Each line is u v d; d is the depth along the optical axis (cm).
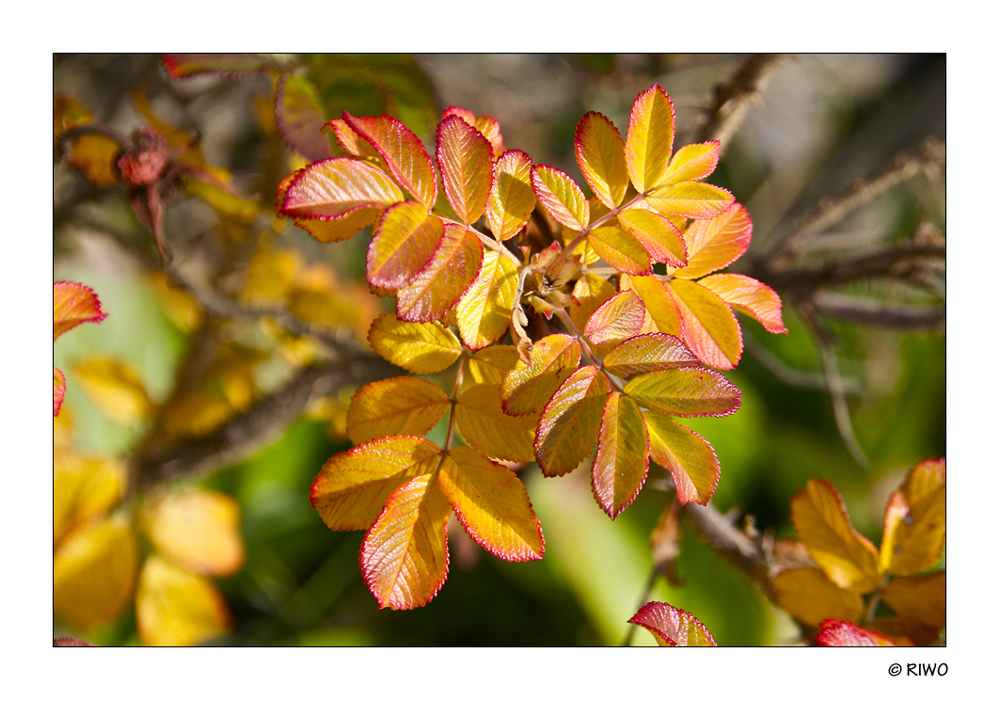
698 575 97
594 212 59
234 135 108
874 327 89
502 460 59
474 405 59
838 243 98
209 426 84
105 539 78
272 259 88
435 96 73
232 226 84
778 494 121
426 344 59
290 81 69
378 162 58
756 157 167
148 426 85
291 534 114
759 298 61
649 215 58
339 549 114
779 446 126
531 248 61
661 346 57
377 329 59
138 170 71
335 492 58
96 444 100
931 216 149
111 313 107
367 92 70
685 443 57
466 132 57
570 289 60
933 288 82
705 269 60
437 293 55
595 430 57
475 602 111
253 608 108
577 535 105
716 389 57
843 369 134
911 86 172
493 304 58
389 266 55
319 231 57
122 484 80
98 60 93
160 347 109
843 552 66
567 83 134
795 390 134
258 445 79
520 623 109
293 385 78
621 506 56
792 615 66
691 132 74
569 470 57
